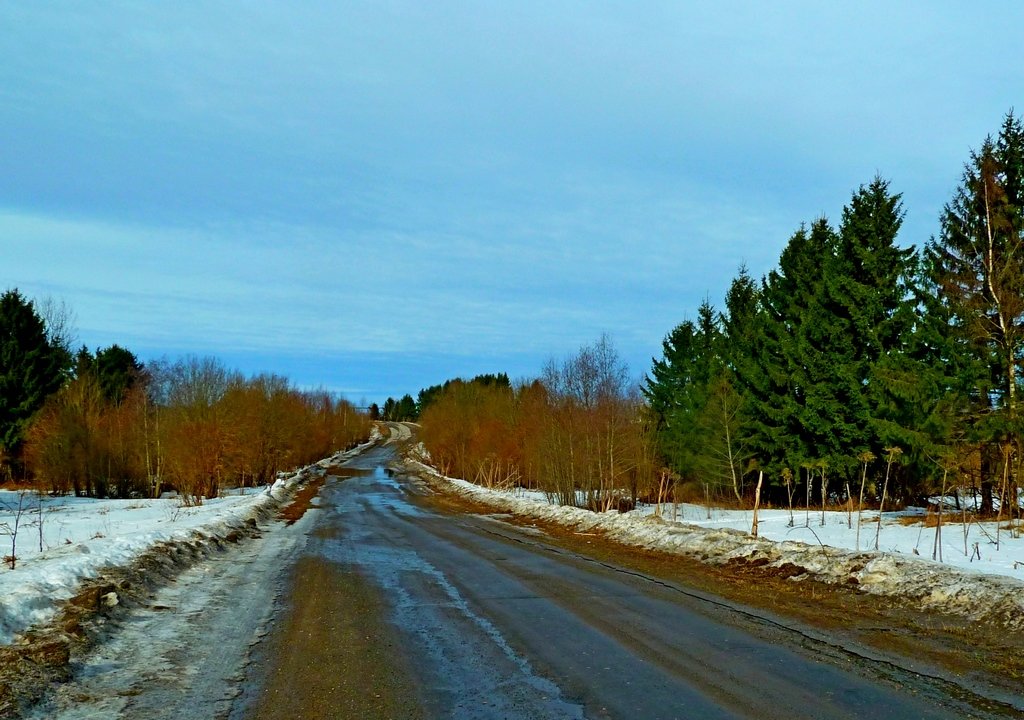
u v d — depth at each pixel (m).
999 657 6.51
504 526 21.81
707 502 31.03
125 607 9.03
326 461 81.38
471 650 7.18
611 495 33.81
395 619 8.66
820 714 5.18
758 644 7.18
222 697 5.79
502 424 53.12
